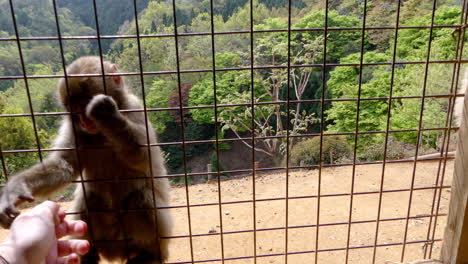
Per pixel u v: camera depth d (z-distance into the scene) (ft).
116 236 11.43
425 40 56.90
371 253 16.60
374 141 51.29
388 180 28.19
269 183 28.78
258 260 16.25
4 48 65.36
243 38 63.93
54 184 10.02
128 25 83.87
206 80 61.77
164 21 72.08
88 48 78.28
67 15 88.28
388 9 62.44
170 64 62.75
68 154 10.72
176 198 26.08
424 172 30.07
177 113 68.59
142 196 11.16
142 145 8.94
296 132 53.26
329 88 63.62
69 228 6.07
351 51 63.67
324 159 42.98
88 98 10.75
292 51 56.13
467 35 45.44
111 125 8.93
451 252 9.70
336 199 23.81
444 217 20.30
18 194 8.48
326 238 18.33
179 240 18.33
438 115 43.80
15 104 51.37
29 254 4.78
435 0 8.49
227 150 78.28
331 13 62.23
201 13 73.26
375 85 54.03
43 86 56.85
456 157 9.34
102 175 11.07
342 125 54.54
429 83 44.83
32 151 8.42
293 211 21.93
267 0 71.97
